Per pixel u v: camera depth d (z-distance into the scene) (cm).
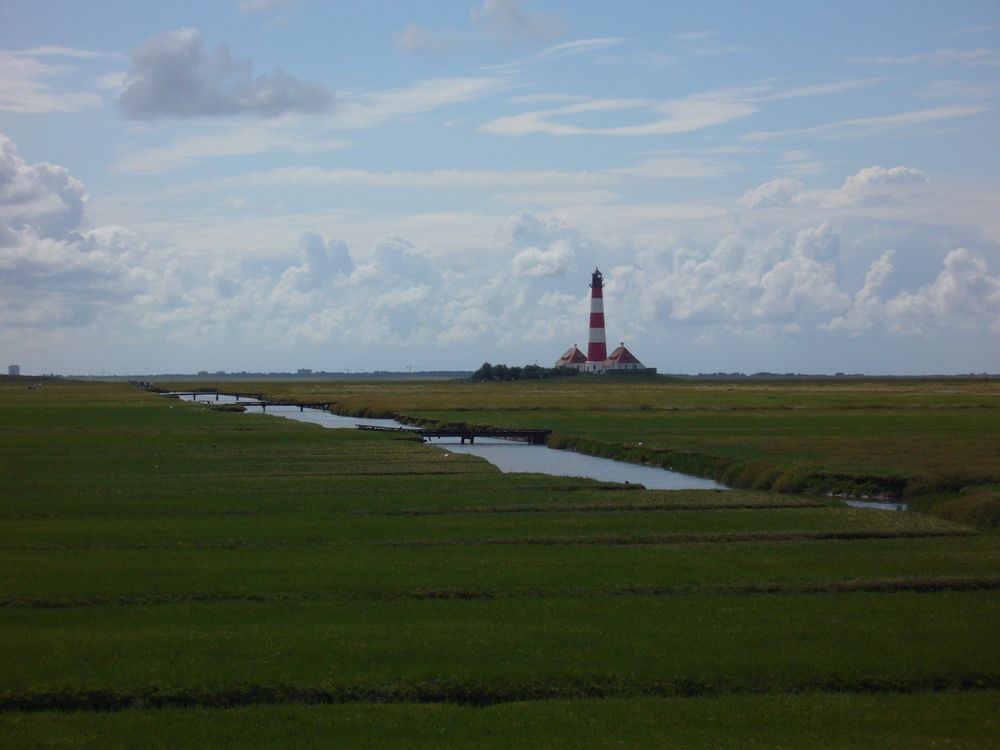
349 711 1936
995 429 8144
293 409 14788
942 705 1977
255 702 2005
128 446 7275
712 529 3794
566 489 4966
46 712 1942
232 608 2573
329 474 5569
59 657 2177
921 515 4166
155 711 1942
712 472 5997
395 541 3522
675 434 8094
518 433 8750
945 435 7525
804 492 5153
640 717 1908
